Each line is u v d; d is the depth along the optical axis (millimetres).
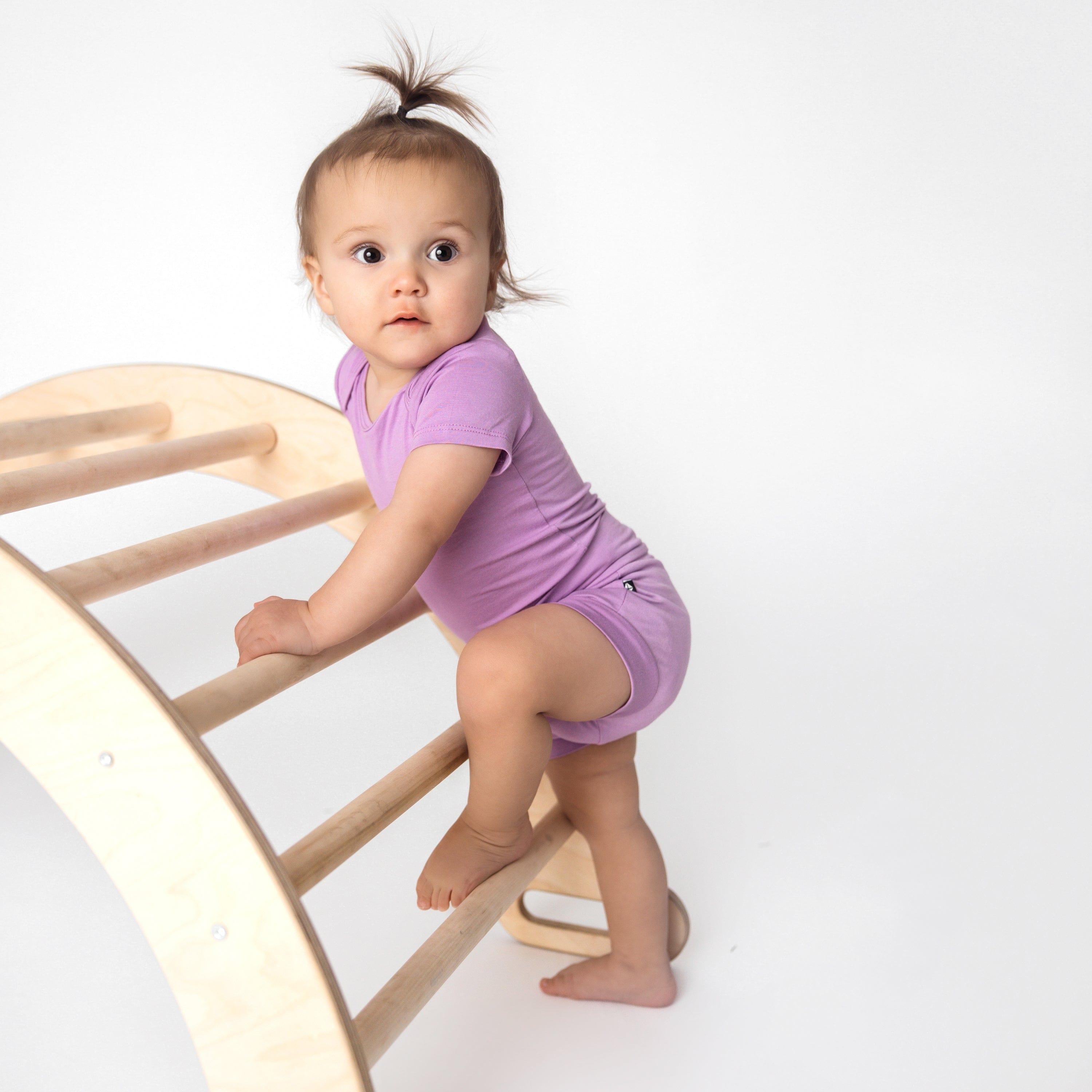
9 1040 1174
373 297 1071
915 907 1424
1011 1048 1174
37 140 2473
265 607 1061
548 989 1276
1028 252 2393
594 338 2398
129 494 2369
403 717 1896
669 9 2322
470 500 1059
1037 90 2352
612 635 1126
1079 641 2109
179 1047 1165
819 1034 1199
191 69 2389
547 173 2369
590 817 1257
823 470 2410
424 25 2346
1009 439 2418
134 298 2498
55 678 868
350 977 1291
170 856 866
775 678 2047
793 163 2365
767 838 1587
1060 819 1618
